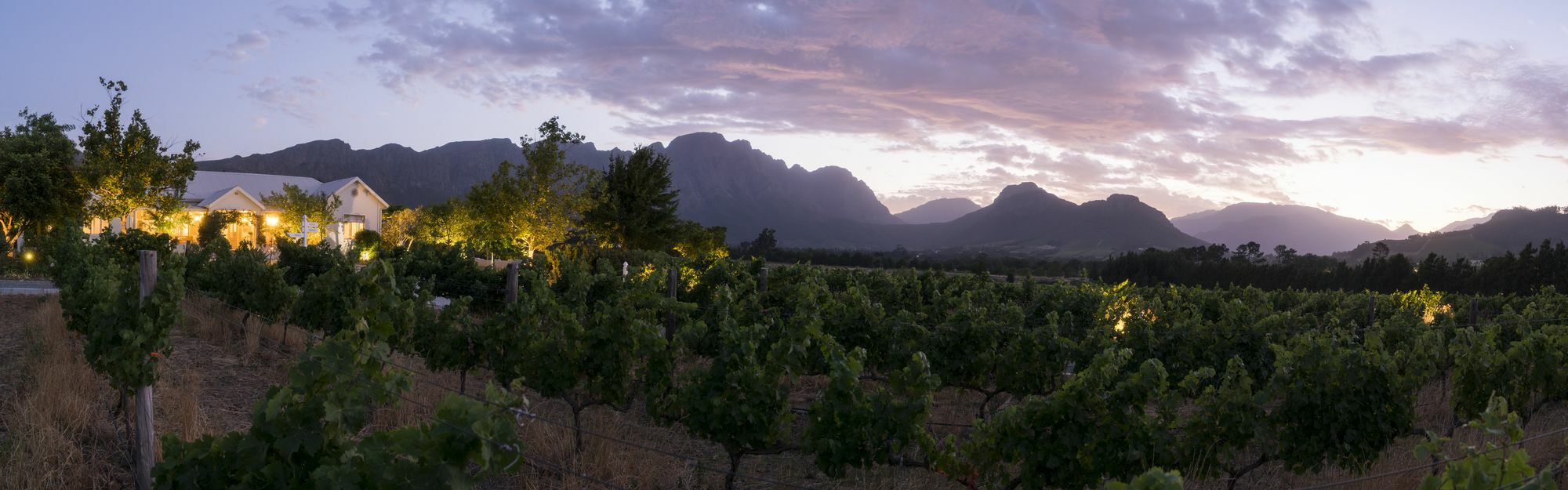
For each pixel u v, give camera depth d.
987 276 22.11
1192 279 68.44
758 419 6.30
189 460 4.36
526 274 18.25
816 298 12.45
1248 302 24.00
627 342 7.76
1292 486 7.19
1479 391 8.34
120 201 26.64
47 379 7.13
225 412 7.63
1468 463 3.22
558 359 7.75
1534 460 7.66
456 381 9.82
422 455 3.79
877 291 17.72
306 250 19.45
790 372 6.60
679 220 42.88
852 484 6.88
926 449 5.91
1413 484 6.89
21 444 5.56
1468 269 58.00
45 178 25.97
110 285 7.67
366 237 46.97
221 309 13.34
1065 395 5.75
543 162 24.89
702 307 15.55
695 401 6.52
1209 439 6.55
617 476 6.56
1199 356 10.66
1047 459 5.73
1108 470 5.80
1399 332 13.03
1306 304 22.98
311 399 4.34
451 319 9.36
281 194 52.94
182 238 40.47
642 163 40.31
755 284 15.09
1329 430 6.67
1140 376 5.81
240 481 4.39
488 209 24.94
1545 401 8.81
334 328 11.48
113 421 6.73
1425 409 10.12
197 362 9.72
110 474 5.72
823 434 6.03
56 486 5.28
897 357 10.30
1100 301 14.41
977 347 9.88
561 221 25.41
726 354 6.66
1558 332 10.16
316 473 3.88
